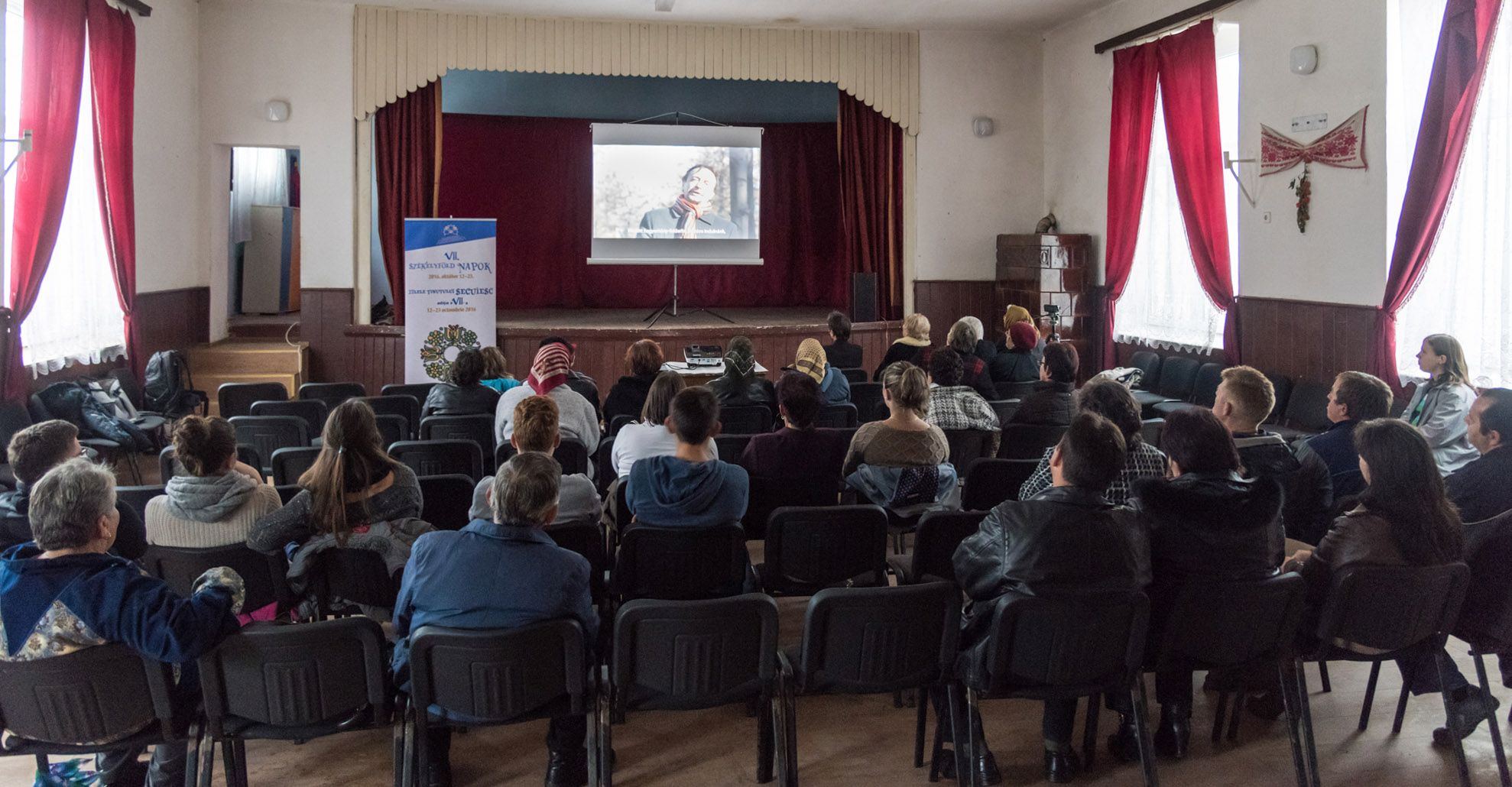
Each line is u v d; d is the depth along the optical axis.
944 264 10.78
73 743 2.41
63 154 6.75
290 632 2.38
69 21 6.82
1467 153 5.90
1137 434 3.33
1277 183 7.48
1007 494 3.96
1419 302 6.30
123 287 7.65
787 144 13.12
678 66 10.11
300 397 6.15
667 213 11.26
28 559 2.34
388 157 9.84
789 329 9.95
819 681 2.69
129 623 2.27
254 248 11.33
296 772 3.05
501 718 2.52
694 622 2.55
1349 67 6.75
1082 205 10.18
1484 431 3.45
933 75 10.57
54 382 6.85
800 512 3.32
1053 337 9.22
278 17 9.39
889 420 3.81
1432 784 3.03
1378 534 2.82
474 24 9.70
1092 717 3.06
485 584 2.50
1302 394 6.99
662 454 3.57
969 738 2.75
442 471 4.34
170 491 2.99
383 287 12.02
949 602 2.65
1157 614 2.79
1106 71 9.67
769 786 2.98
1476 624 3.02
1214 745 3.25
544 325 9.95
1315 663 3.92
